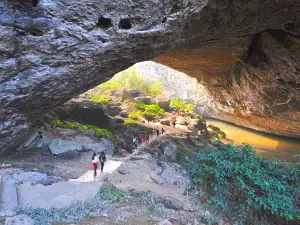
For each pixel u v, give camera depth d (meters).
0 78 8.26
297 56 16.95
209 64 24.56
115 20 9.11
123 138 23.89
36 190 8.66
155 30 9.98
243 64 22.45
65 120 22.92
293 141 32.91
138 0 8.94
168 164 16.80
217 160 10.28
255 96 25.62
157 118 37.97
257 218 8.87
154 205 9.48
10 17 7.55
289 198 8.40
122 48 10.16
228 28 14.61
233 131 41.06
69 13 8.23
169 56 22.86
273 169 10.13
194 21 11.84
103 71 11.24
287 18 13.87
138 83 56.09
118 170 14.07
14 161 13.27
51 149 15.52
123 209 8.60
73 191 9.03
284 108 24.64
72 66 9.41
